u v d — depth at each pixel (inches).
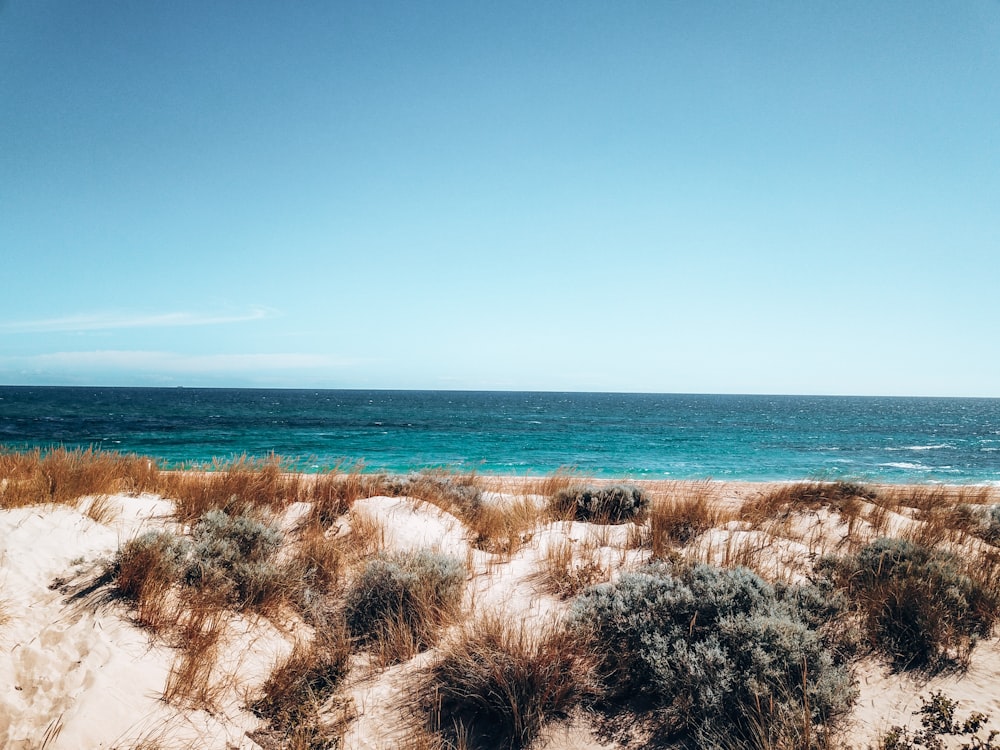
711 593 174.7
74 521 226.2
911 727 130.5
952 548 255.9
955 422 3211.1
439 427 2085.4
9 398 4074.8
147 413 2581.2
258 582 203.2
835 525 318.3
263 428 1867.6
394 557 232.4
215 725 136.8
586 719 142.4
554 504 386.0
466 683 151.7
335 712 149.5
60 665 142.0
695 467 1086.4
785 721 128.8
